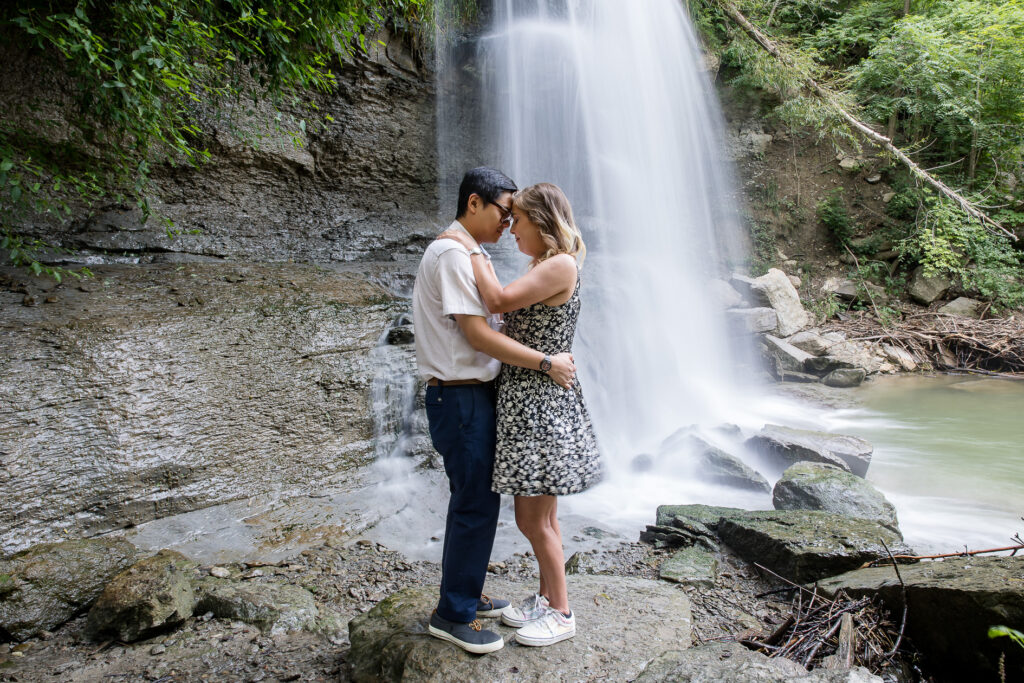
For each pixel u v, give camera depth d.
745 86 11.73
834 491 4.38
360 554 3.86
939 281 10.95
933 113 11.28
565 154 9.76
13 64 4.78
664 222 10.66
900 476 5.42
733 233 11.66
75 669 2.61
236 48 4.63
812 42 12.38
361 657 2.35
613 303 7.92
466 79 8.73
